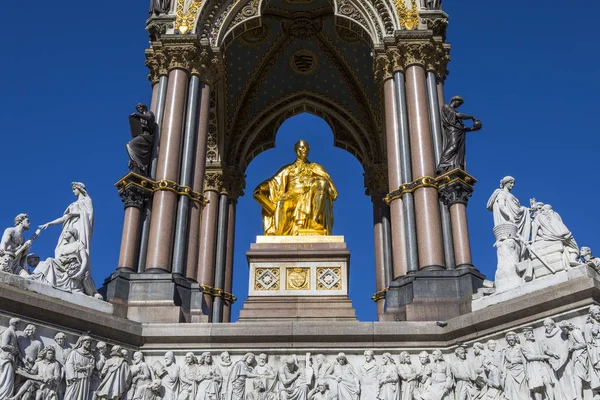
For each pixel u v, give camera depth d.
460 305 18.59
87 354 16.19
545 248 16.84
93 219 18.31
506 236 17.77
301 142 27.52
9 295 15.18
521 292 16.58
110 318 16.95
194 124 22.81
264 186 26.70
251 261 23.52
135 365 17.12
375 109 32.22
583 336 14.94
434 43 23.67
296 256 23.52
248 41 31.55
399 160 22.31
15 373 14.78
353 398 16.73
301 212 25.52
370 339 17.53
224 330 17.61
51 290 16.42
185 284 20.09
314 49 32.41
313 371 17.14
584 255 16.64
